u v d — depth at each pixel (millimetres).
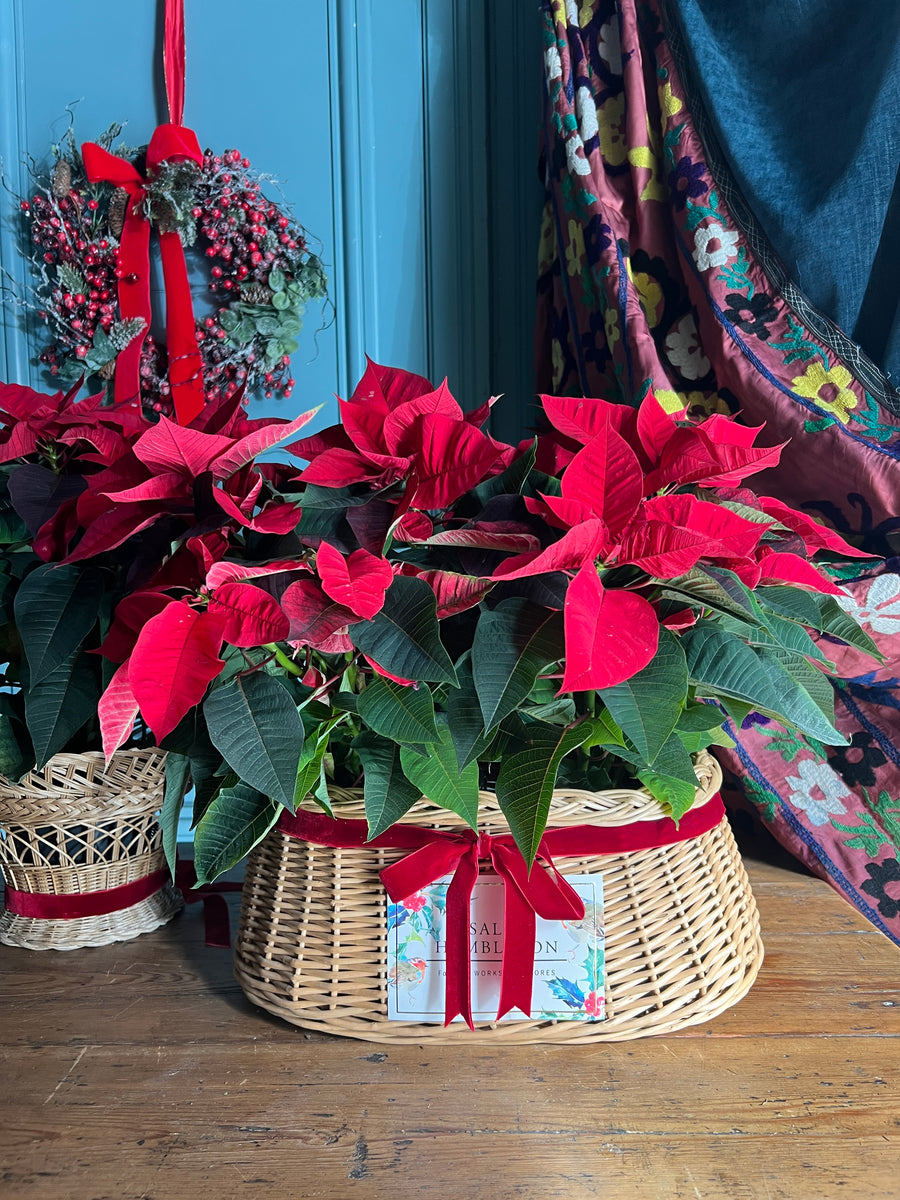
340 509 612
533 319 1675
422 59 1645
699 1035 723
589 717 660
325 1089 664
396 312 1667
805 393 1221
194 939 894
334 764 749
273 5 1635
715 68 1286
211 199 1593
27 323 1662
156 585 589
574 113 1387
